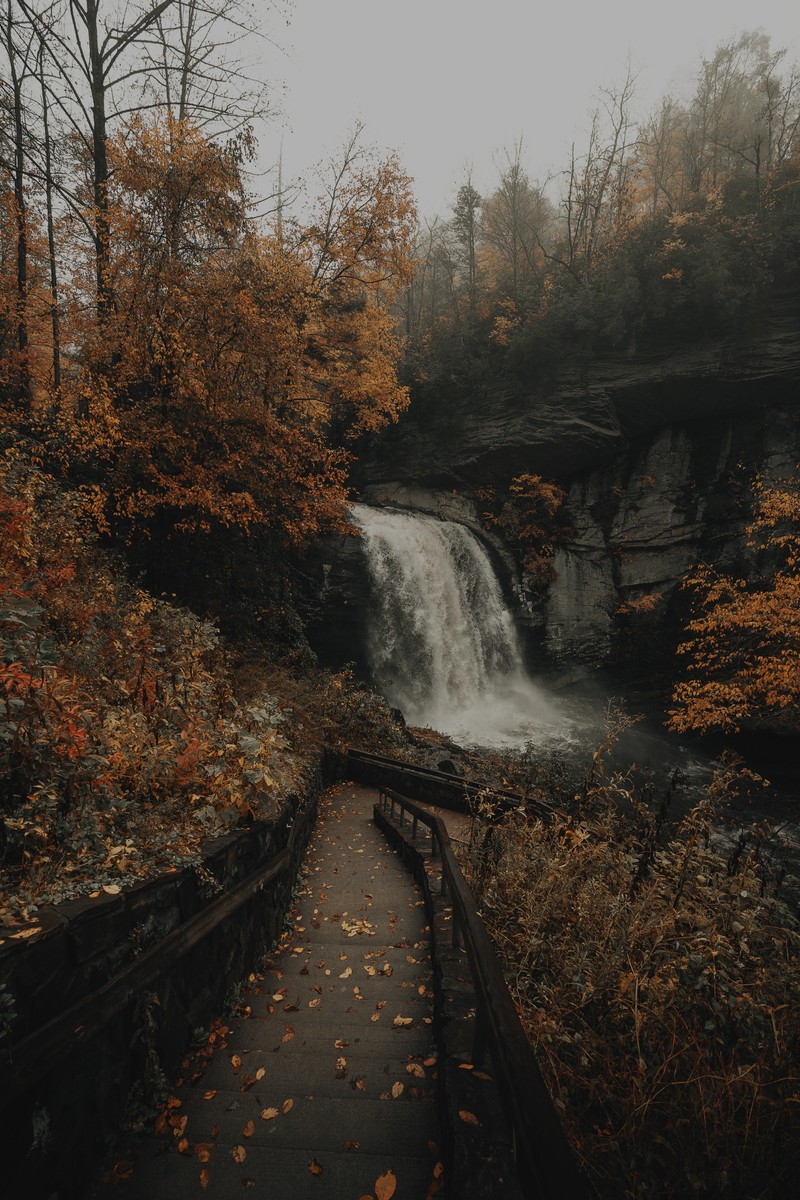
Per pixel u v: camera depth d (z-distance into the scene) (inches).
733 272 884.6
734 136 1343.5
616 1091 108.0
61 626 225.8
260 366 516.1
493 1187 71.9
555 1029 114.3
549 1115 61.8
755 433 955.3
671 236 946.7
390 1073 123.6
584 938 141.0
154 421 451.8
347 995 163.0
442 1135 96.1
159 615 351.3
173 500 453.1
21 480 322.3
